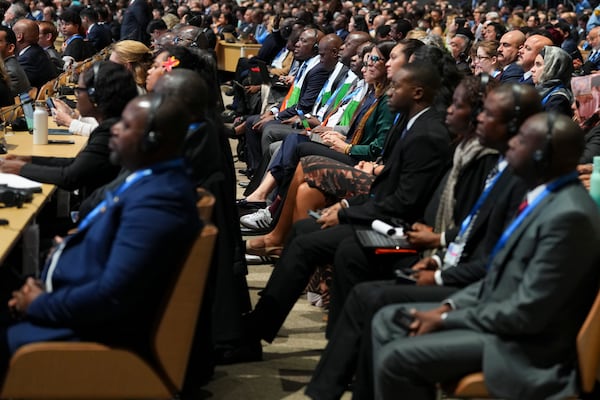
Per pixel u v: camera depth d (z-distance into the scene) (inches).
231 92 595.8
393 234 188.1
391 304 158.7
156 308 132.6
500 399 142.6
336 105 334.6
